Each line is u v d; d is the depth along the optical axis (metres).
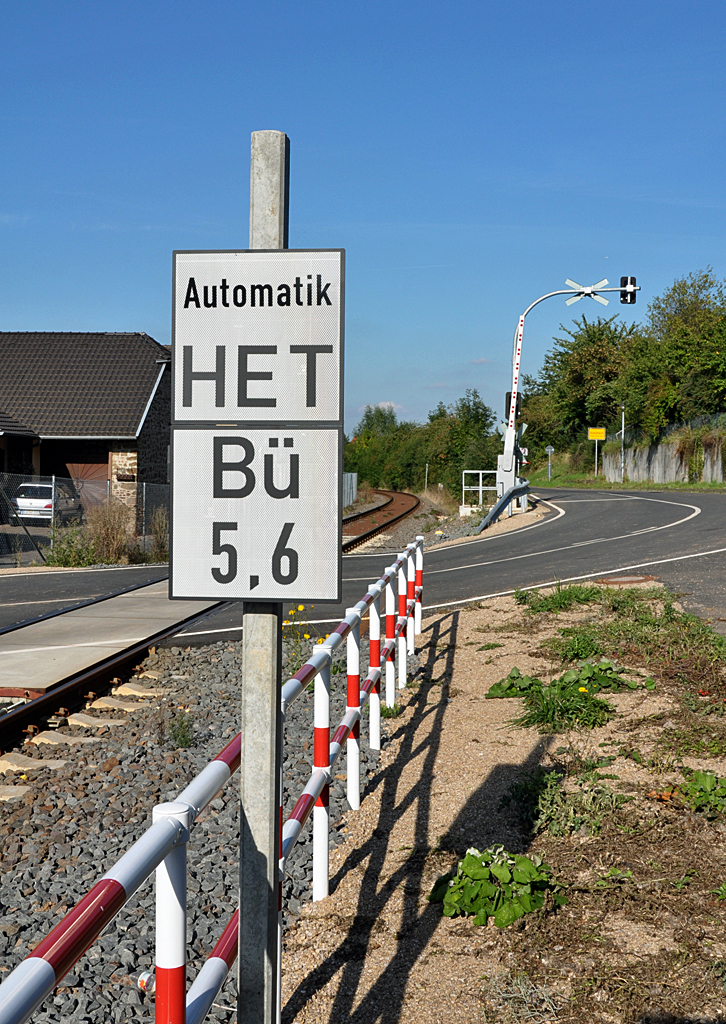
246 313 2.76
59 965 1.58
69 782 6.78
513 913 4.10
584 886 4.36
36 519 29.33
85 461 34.69
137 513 26.05
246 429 2.76
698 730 6.54
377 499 61.38
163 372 36.78
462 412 75.94
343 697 8.64
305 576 2.74
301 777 6.51
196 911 4.50
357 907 4.39
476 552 19.94
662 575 14.23
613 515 25.80
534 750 6.46
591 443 63.88
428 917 4.24
